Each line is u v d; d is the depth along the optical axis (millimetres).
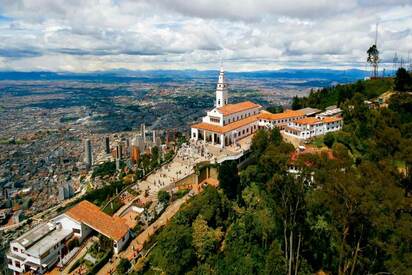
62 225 99562
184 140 166375
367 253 64188
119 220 100312
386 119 117750
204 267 79000
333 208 59656
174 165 132500
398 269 52562
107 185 152375
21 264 90188
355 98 147500
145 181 125438
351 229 64500
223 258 82312
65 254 94688
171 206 106250
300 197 72188
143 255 88375
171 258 78875
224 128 140875
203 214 88188
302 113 161375
